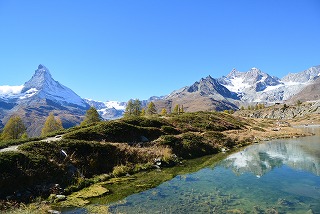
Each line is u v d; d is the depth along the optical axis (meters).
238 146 55.84
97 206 20.14
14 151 25.38
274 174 30.31
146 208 19.53
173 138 44.94
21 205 19.66
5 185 21.38
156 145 41.78
